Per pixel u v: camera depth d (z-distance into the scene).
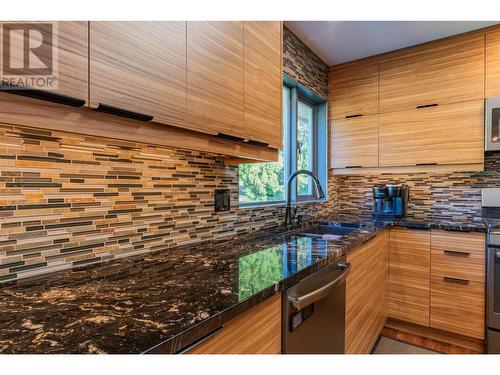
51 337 0.53
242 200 1.96
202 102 1.03
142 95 0.83
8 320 0.61
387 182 2.82
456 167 2.25
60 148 0.95
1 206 0.83
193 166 1.45
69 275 0.91
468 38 2.18
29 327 0.57
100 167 1.06
